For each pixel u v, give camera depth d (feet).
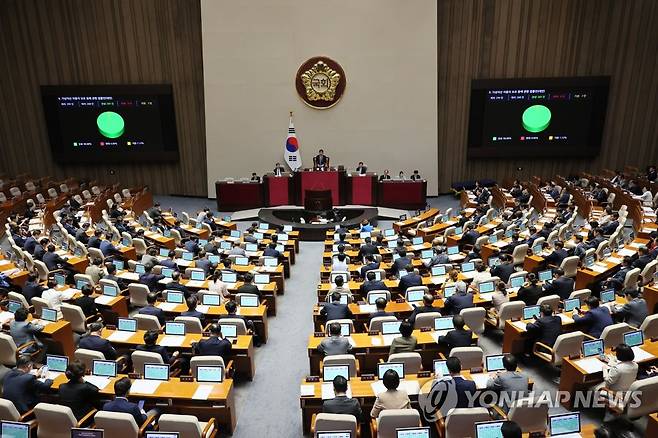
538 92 73.87
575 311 30.22
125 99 76.18
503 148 76.38
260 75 74.59
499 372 22.12
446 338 25.90
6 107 78.64
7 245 56.80
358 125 76.02
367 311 31.48
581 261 39.22
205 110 75.87
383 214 68.03
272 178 70.64
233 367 28.53
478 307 30.55
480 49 74.54
